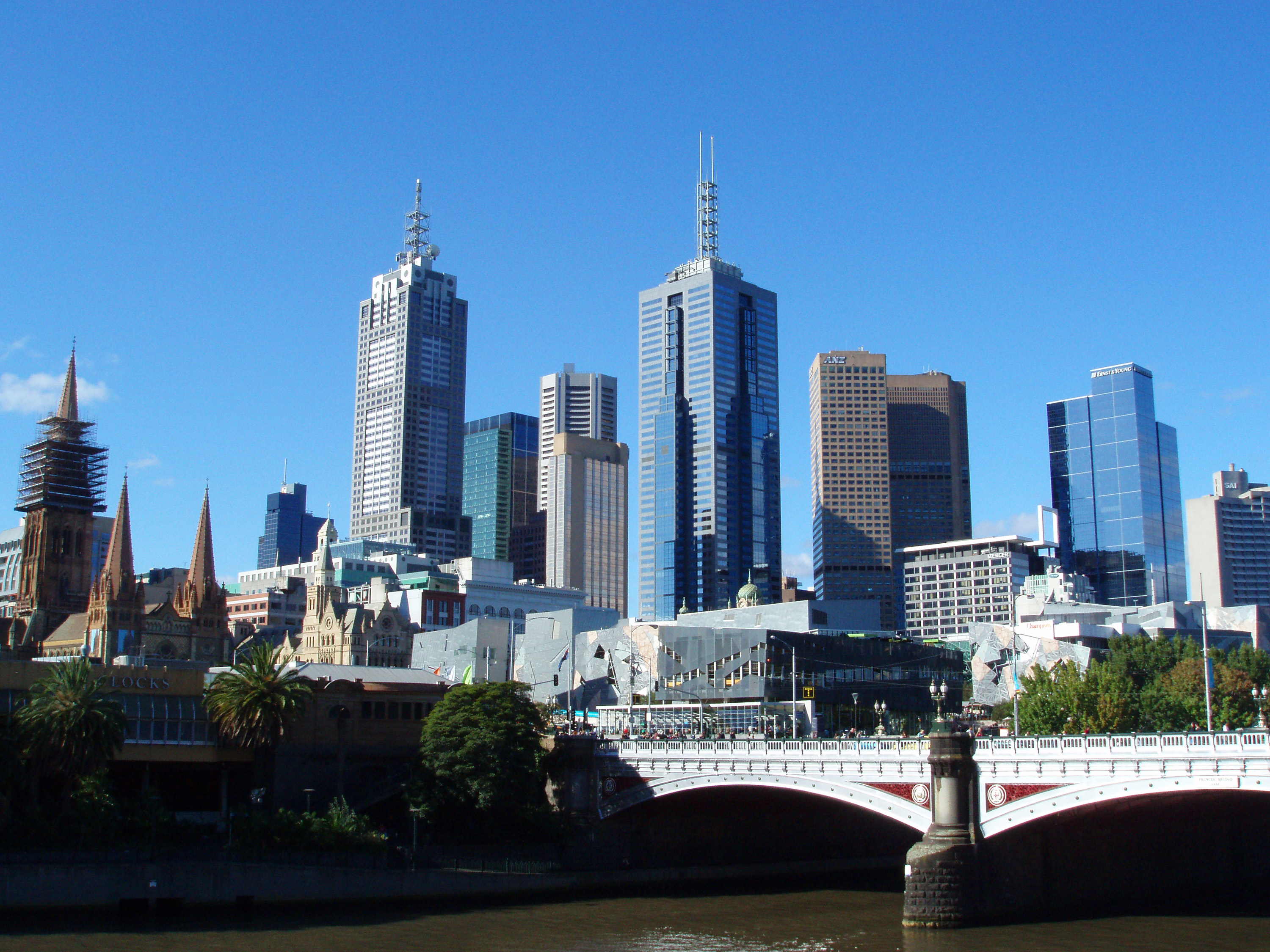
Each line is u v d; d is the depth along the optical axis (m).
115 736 120.75
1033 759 98.94
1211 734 88.81
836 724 194.50
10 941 95.75
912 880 103.38
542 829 132.62
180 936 99.19
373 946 96.81
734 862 143.38
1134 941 96.44
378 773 144.25
